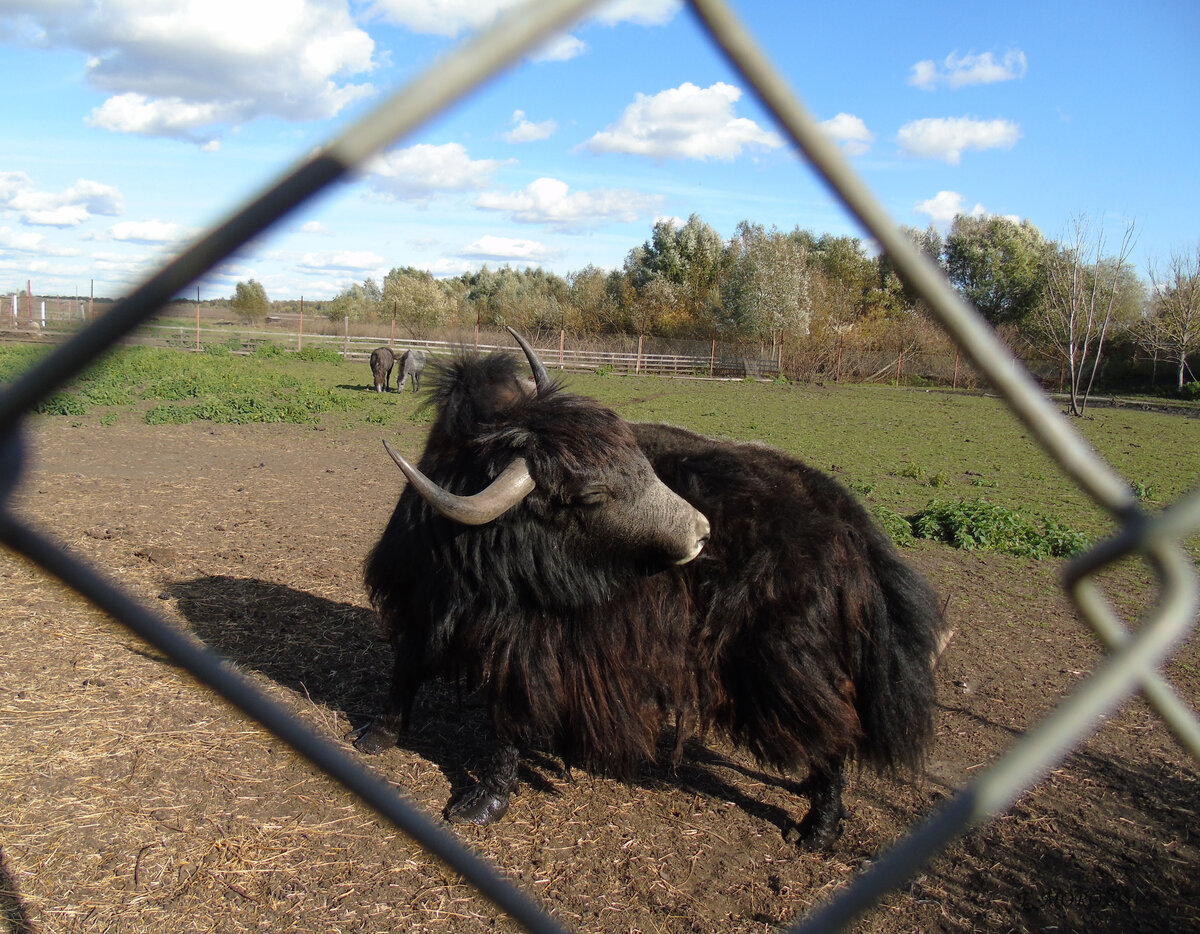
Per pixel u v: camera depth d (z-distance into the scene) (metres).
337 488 10.99
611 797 4.38
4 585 6.42
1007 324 40.28
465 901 3.45
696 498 3.88
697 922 3.46
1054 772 4.71
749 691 3.80
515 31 0.67
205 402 17.83
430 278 55.72
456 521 3.51
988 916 3.55
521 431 3.52
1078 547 9.28
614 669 3.78
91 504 9.25
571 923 3.40
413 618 4.32
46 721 4.50
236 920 3.26
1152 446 19.42
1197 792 4.55
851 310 47.62
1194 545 9.70
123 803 3.88
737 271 43.00
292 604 6.57
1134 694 5.75
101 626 5.80
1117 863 3.92
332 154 0.72
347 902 3.40
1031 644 6.60
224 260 0.80
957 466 15.27
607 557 3.62
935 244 44.12
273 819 3.88
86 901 3.27
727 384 33.75
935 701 3.91
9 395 0.85
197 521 8.85
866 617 3.80
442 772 4.48
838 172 0.89
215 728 4.60
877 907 3.58
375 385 23.58
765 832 4.15
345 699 5.18
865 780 4.64
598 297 51.00
